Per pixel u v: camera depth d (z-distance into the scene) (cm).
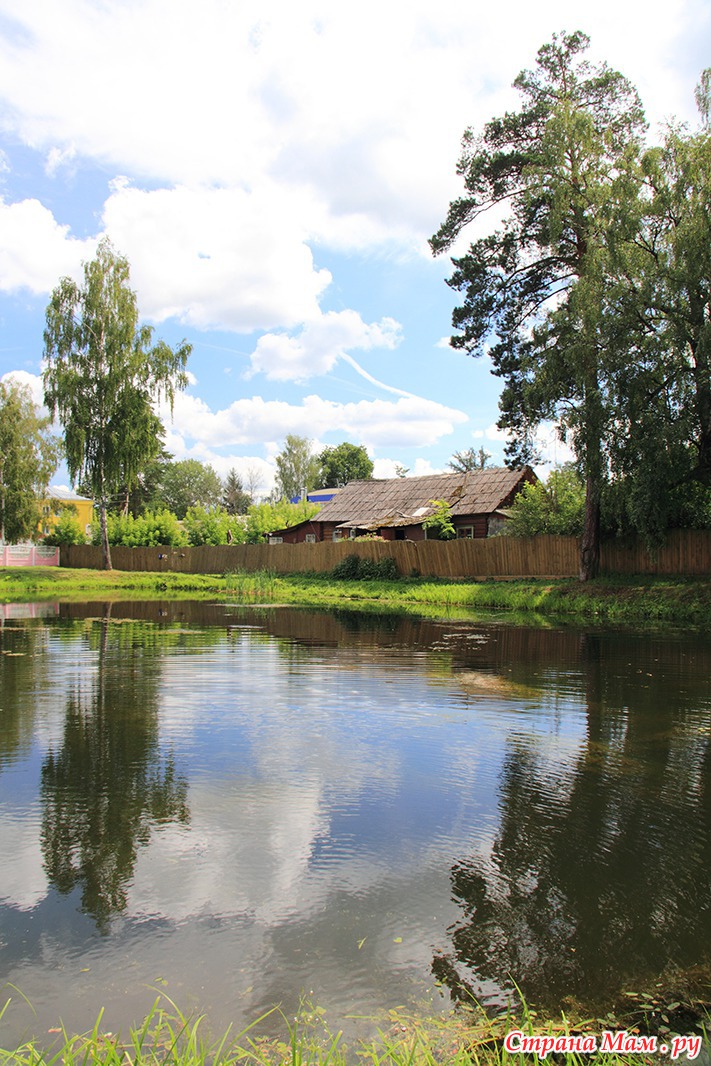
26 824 489
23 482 4434
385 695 929
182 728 751
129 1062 256
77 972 323
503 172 2509
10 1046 271
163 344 4125
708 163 2047
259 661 1216
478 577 3180
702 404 2127
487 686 991
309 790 561
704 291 2059
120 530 5356
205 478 10138
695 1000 310
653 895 398
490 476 4222
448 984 318
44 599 2991
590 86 2477
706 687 984
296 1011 297
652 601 2214
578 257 2553
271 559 4197
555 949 346
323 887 404
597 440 2175
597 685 996
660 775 602
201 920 368
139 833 475
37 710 834
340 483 10156
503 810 521
